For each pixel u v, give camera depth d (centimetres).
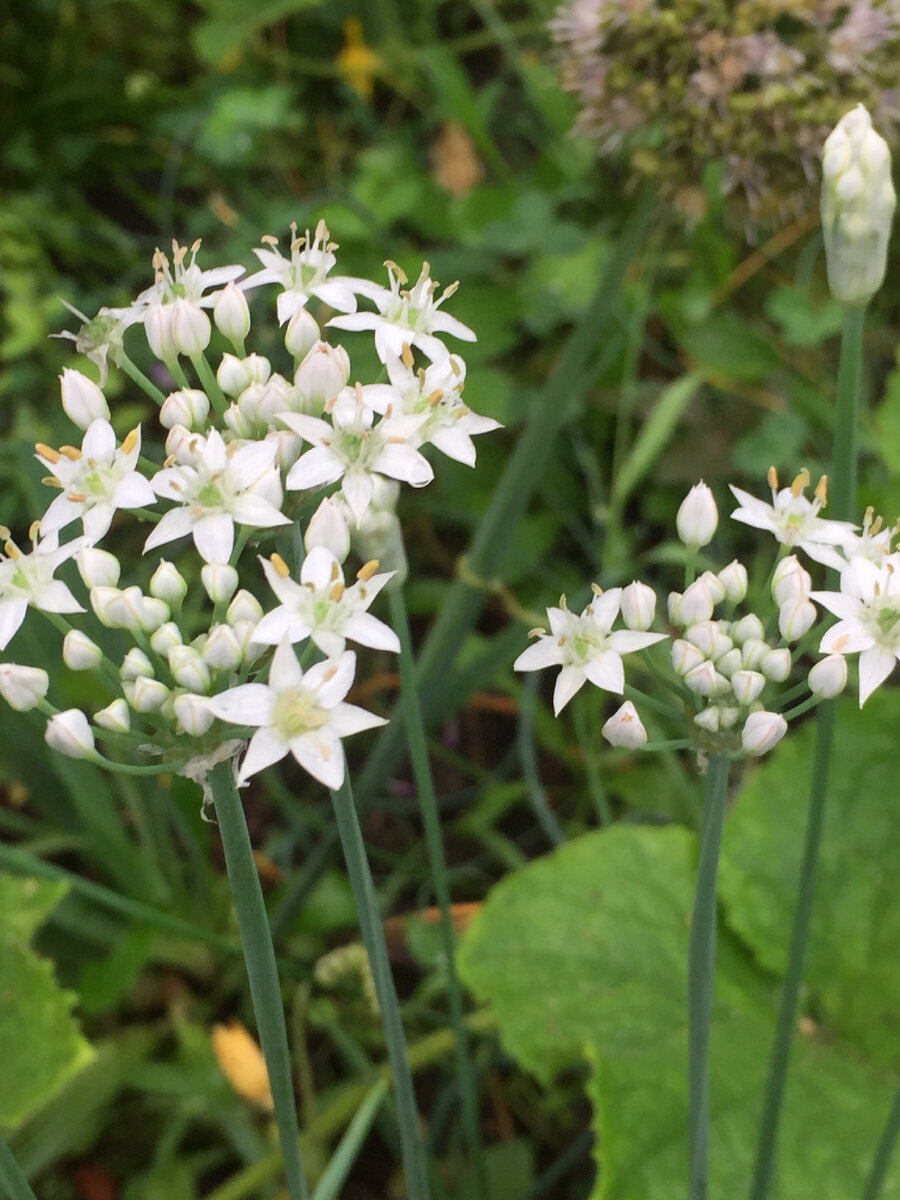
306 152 45
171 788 24
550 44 44
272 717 11
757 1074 21
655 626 32
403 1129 17
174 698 12
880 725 24
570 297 35
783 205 23
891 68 22
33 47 45
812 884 15
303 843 31
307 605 12
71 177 46
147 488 12
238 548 12
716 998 23
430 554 38
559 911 24
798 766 24
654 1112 21
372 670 36
